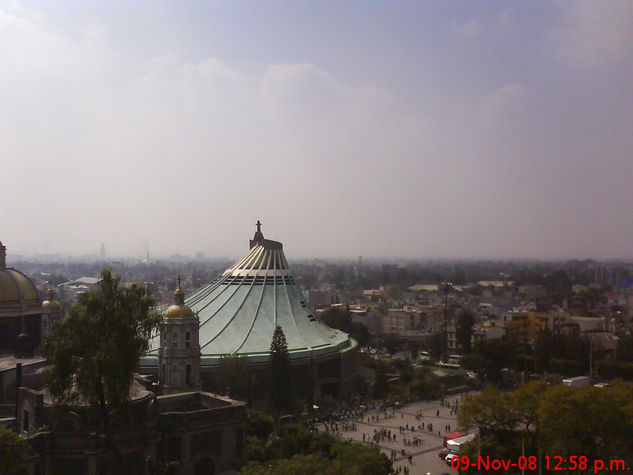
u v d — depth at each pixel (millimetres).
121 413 77312
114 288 68938
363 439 120625
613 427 78188
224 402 93250
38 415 80188
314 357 153875
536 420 84562
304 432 99312
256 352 151625
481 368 179125
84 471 76250
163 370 109250
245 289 176000
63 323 67062
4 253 130125
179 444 84812
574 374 182875
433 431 127875
